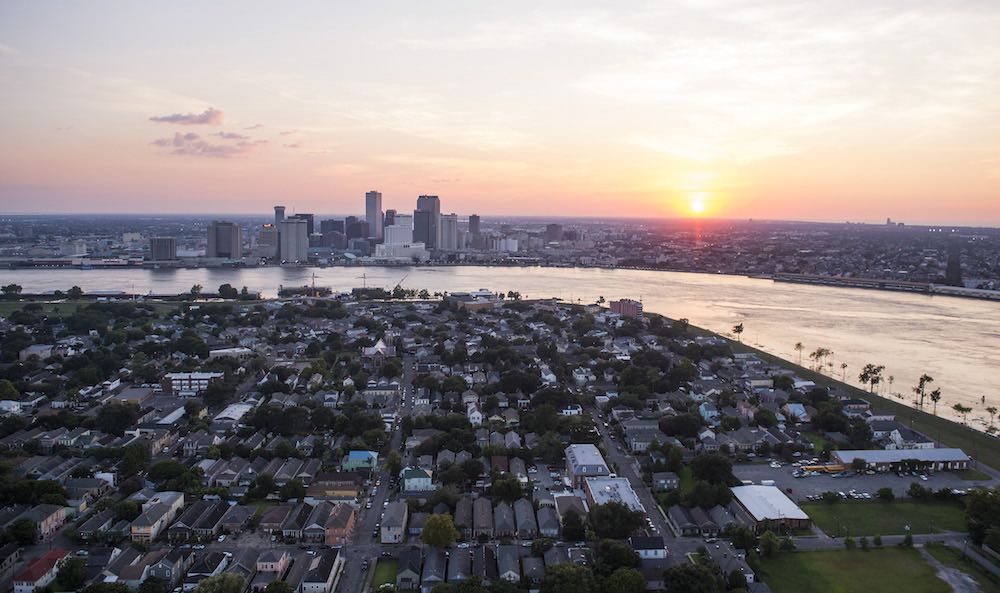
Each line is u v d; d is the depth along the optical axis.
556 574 191.88
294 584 197.62
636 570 199.38
